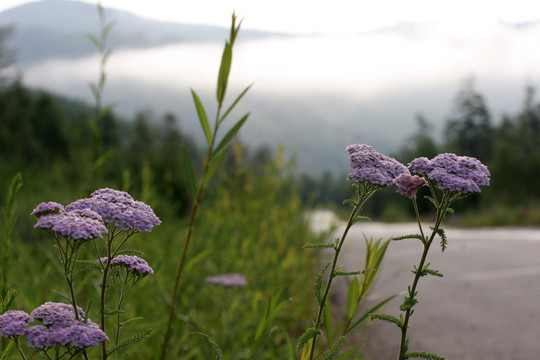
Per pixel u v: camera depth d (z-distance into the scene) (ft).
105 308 7.40
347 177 7.76
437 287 29.09
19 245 16.42
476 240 52.85
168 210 22.25
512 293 27.76
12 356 9.79
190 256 18.40
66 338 6.38
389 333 19.79
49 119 195.72
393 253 42.68
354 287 9.82
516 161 169.37
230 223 23.11
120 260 7.59
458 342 19.03
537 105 293.23
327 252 26.27
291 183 26.16
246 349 14.24
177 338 14.44
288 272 20.67
